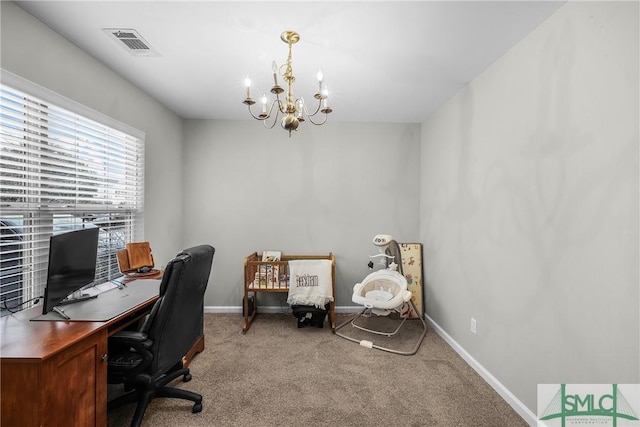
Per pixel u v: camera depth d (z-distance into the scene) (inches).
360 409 72.8
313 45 76.5
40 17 65.9
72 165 76.9
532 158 69.0
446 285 113.0
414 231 143.2
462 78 94.7
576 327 57.5
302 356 99.1
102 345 58.1
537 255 67.2
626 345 48.6
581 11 56.2
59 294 60.8
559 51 61.4
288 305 141.2
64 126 74.2
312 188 141.8
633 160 47.3
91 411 55.6
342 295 143.1
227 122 139.3
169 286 62.9
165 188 122.7
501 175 80.4
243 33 71.9
